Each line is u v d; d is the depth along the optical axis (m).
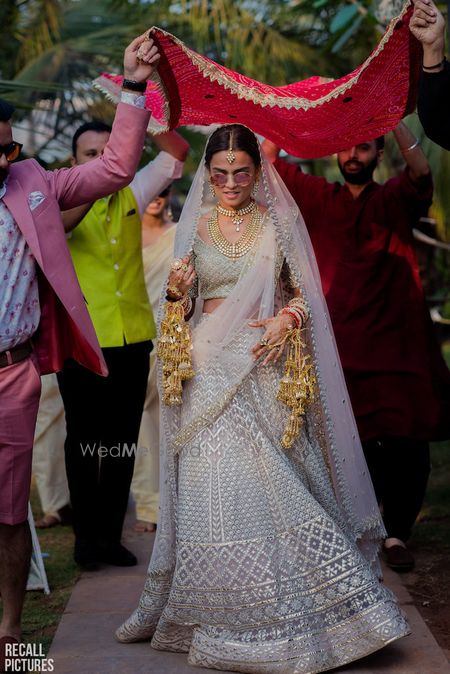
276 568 3.97
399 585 5.09
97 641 4.41
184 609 4.09
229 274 4.34
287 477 4.10
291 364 4.27
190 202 4.46
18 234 4.06
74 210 4.64
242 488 4.05
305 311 4.31
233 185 4.26
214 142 4.27
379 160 5.71
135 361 5.59
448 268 13.10
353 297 5.53
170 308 4.30
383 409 5.47
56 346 4.36
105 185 4.15
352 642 3.92
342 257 5.59
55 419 6.46
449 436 5.60
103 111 10.47
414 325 5.57
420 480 5.53
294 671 3.86
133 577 5.35
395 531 5.52
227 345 4.25
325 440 4.42
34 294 4.18
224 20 11.84
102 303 5.48
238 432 4.13
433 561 5.50
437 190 7.80
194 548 4.05
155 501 6.37
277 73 12.01
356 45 11.24
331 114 4.40
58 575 5.45
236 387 4.17
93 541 5.53
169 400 4.27
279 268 4.38
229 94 4.31
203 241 4.41
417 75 4.23
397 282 5.59
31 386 4.18
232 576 3.97
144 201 5.67
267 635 3.94
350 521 4.42
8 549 4.20
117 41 10.66
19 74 10.19
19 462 4.16
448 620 4.61
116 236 5.53
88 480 5.48
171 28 12.09
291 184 5.73
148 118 4.12
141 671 4.05
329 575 3.97
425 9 3.79
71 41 10.51
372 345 5.51
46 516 6.60
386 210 5.56
